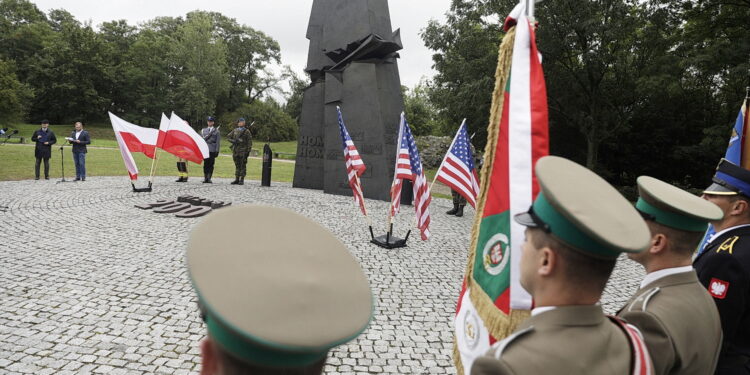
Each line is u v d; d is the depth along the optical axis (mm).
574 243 1146
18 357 3680
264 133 63969
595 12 18703
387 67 13469
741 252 2078
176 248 6980
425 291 5723
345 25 13469
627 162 25625
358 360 3951
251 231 836
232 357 750
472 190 7137
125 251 6711
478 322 1802
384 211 11117
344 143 7938
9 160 18641
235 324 707
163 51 68938
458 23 22078
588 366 1146
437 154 26969
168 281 5551
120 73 65625
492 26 21969
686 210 1665
